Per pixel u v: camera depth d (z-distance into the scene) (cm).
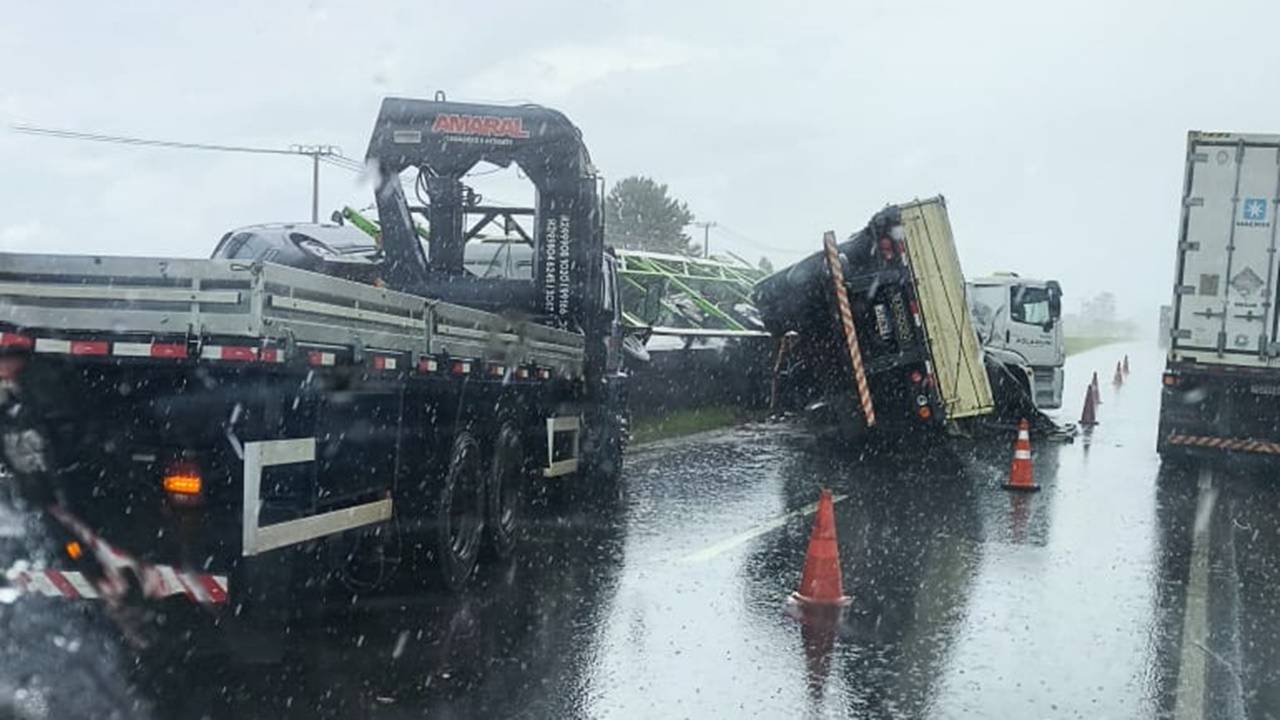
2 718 574
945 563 1000
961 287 1797
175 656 684
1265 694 671
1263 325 1573
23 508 627
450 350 815
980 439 2008
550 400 1087
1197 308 1598
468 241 1242
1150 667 718
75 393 622
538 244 1149
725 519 1195
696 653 728
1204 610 855
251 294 590
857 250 1780
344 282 665
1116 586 924
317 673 669
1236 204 1579
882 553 1041
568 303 1159
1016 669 708
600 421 1263
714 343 2258
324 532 670
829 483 1469
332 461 678
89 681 635
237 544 614
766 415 2327
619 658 714
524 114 1126
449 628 772
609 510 1238
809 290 1820
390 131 1134
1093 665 719
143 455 621
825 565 852
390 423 743
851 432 1842
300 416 643
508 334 937
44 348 598
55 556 627
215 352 590
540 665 696
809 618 816
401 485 764
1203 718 630
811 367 1906
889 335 1788
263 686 642
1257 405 1587
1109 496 1388
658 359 2053
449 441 835
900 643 758
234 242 1312
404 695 636
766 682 674
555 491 1238
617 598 860
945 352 1794
